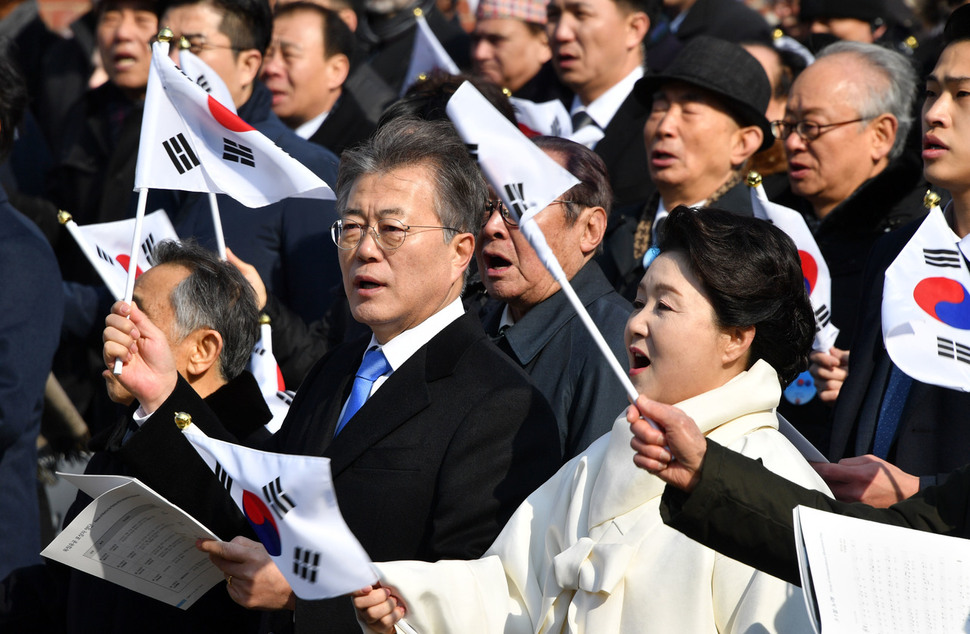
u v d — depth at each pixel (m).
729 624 5.94
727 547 5.45
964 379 6.95
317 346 10.52
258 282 9.92
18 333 9.85
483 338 7.36
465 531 6.78
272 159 8.25
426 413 7.05
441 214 7.28
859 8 14.18
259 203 8.33
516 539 6.67
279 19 14.31
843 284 10.28
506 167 6.33
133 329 7.55
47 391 11.24
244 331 8.35
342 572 5.80
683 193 10.91
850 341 10.12
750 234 6.41
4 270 9.92
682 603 6.00
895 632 5.06
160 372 7.59
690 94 10.81
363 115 14.18
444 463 6.89
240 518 7.50
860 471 7.09
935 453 7.62
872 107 10.40
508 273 8.43
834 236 10.45
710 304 6.36
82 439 11.42
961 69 7.92
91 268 13.54
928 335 7.09
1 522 9.60
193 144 8.33
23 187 15.48
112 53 14.62
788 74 13.27
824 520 5.39
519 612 6.54
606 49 13.96
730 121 10.85
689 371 6.37
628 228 11.14
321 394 7.75
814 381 9.34
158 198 12.61
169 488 7.36
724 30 15.74
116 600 7.77
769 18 19.81
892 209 10.22
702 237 6.38
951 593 5.23
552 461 7.04
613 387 7.91
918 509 5.83
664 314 6.41
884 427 8.10
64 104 17.75
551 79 15.43
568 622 6.21
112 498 6.61
